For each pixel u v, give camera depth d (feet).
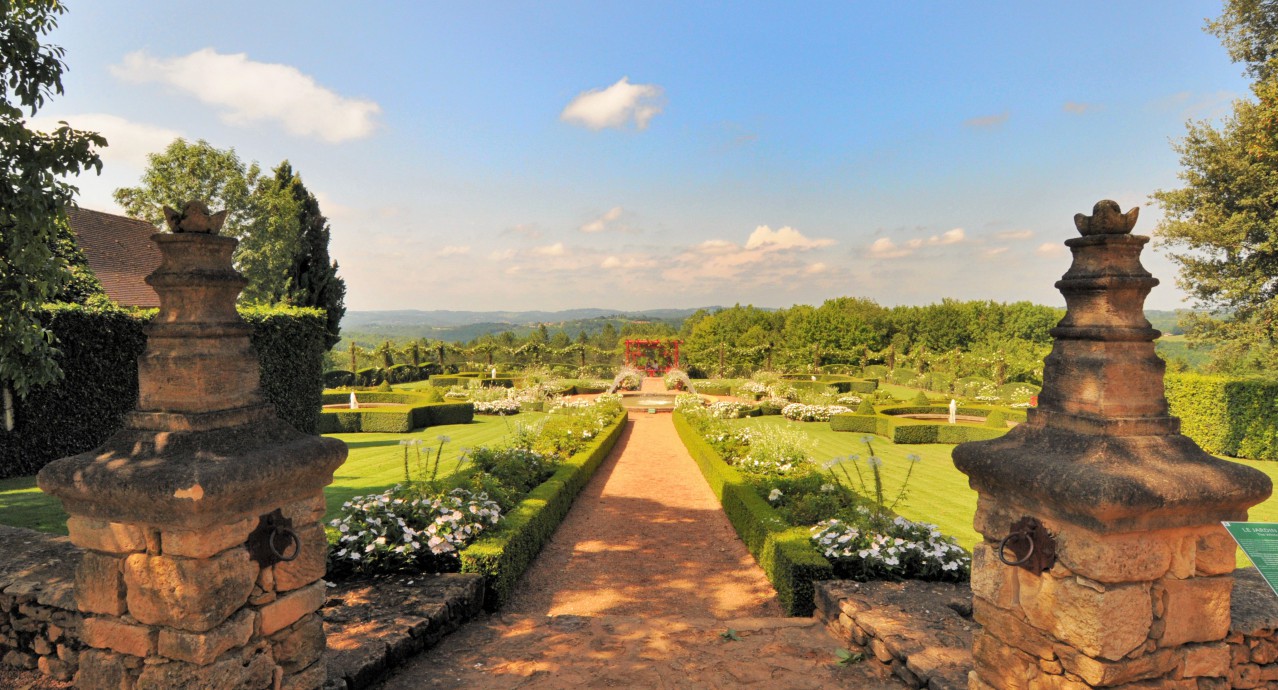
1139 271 9.29
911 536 19.06
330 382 105.09
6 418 31.48
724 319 204.85
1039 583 9.55
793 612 18.26
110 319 36.32
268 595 9.87
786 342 175.11
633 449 52.60
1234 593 11.82
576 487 34.09
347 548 17.70
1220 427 51.75
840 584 17.71
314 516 10.71
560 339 186.19
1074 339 9.74
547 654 14.64
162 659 9.04
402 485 21.79
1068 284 9.72
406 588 16.90
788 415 74.54
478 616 17.71
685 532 28.43
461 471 30.37
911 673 12.65
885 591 17.13
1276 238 57.21
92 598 9.44
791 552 19.34
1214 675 9.28
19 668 12.85
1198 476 8.70
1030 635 9.73
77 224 56.39
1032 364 100.01
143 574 9.00
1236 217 59.11
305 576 10.49
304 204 99.50
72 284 38.99
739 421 63.57
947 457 48.11
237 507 9.12
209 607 8.84
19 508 25.63
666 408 84.99
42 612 12.54
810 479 28.63
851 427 64.18
